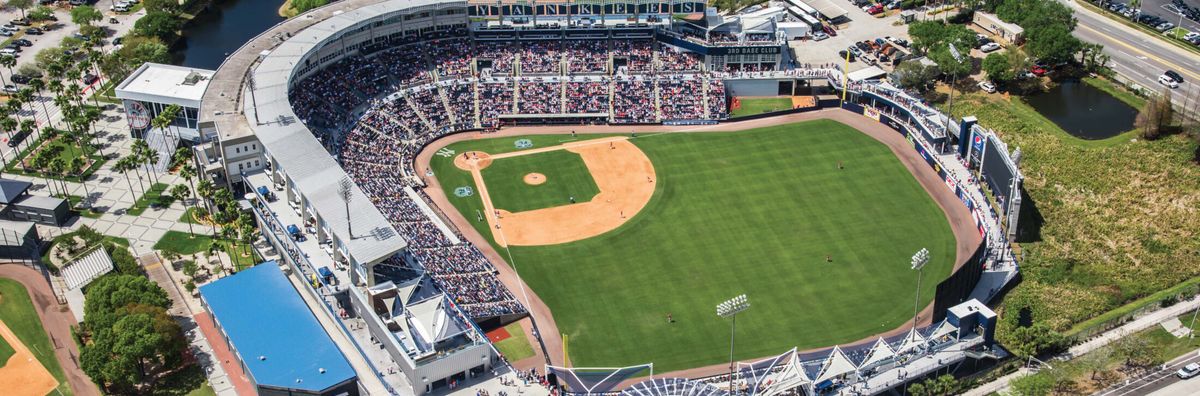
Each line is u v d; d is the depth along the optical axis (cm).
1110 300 19100
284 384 16338
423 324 16500
